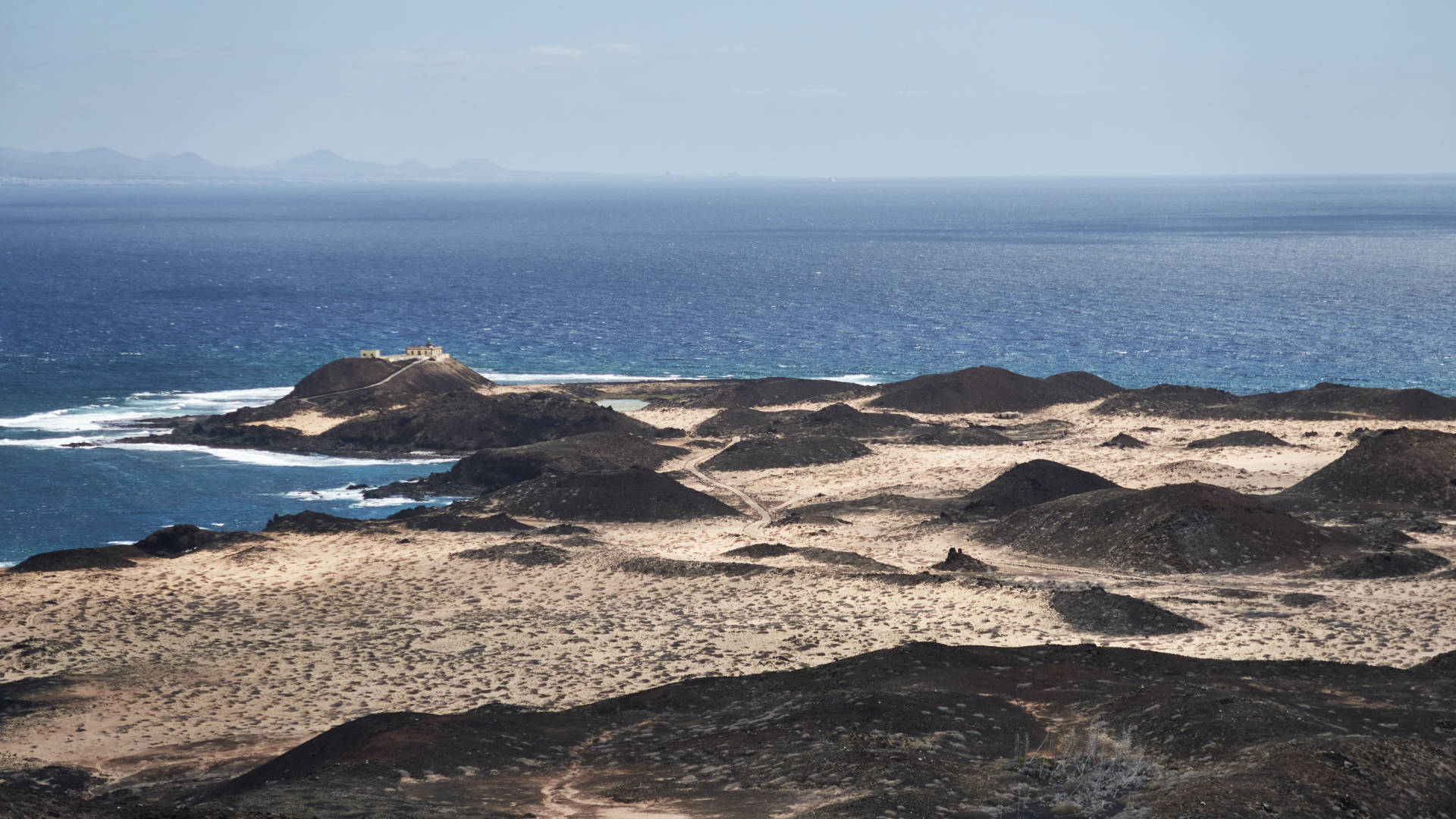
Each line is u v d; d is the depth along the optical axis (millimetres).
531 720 46688
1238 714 38000
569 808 34375
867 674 49438
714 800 34250
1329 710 43000
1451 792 32969
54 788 44250
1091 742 38344
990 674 49500
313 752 42625
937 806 31781
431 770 38938
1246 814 29594
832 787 34125
